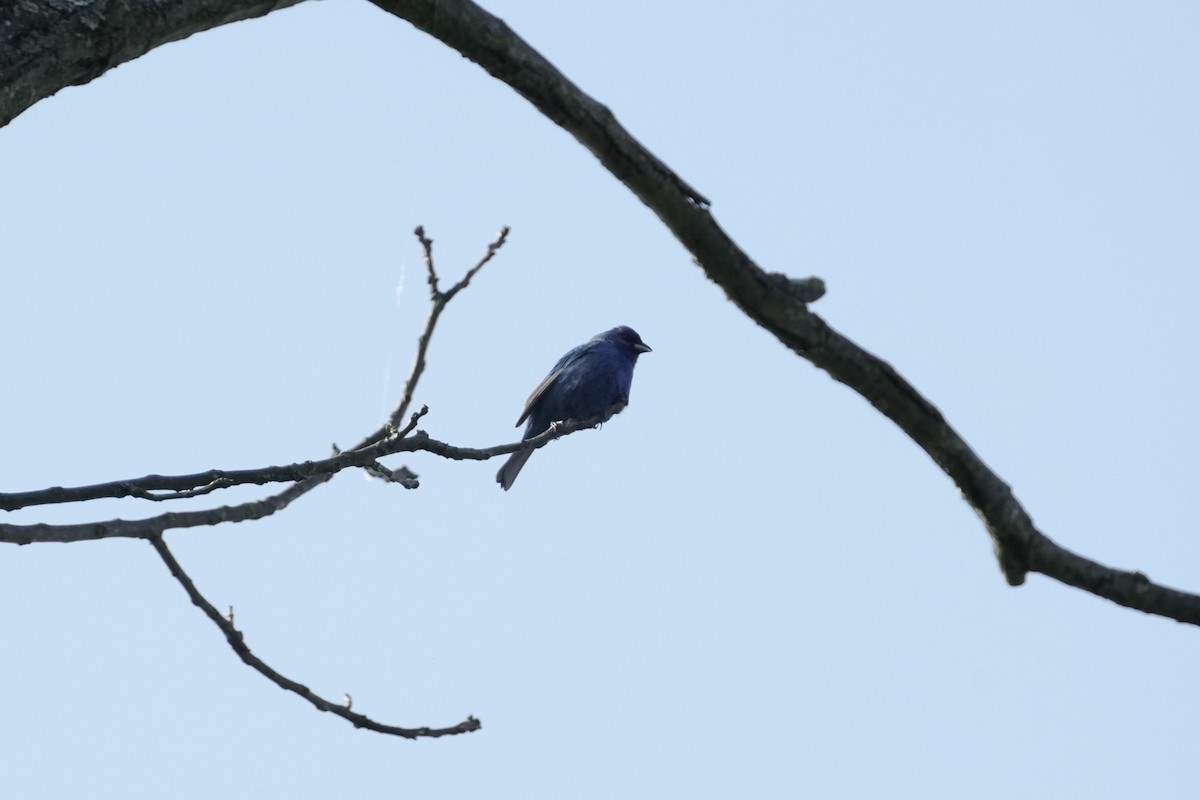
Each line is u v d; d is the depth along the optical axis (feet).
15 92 21.93
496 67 27.68
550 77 27.96
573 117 28.40
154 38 23.86
